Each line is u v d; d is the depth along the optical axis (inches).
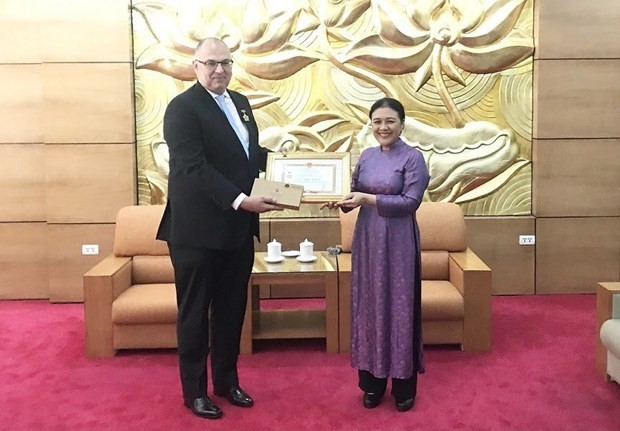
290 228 237.9
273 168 151.6
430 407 150.6
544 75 237.5
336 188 148.5
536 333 200.7
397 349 142.6
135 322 182.7
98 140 234.7
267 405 152.0
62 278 238.7
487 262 242.2
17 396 158.7
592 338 195.8
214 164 140.1
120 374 171.9
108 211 236.8
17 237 242.5
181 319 145.3
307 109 241.3
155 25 236.2
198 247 139.5
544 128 239.1
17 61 236.4
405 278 142.3
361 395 157.5
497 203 244.4
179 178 140.3
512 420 143.6
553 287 243.6
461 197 243.6
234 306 149.9
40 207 241.8
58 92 232.5
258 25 237.1
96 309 183.0
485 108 242.5
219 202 135.7
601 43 237.0
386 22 237.6
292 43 238.7
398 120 143.4
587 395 156.0
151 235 204.7
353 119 242.1
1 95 237.0
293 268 188.4
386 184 142.7
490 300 183.6
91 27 231.1
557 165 240.4
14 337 202.1
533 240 242.1
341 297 184.5
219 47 138.6
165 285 200.2
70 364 179.3
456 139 242.5
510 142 242.7
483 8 238.4
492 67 240.1
